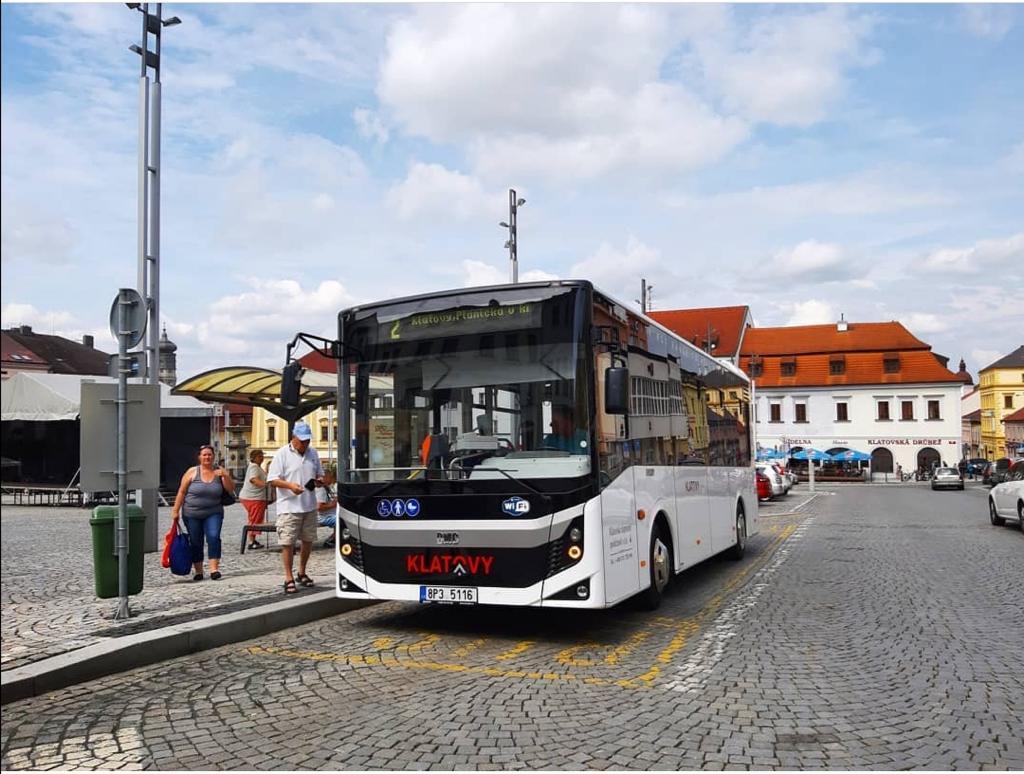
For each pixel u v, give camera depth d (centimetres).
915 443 7300
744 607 990
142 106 1459
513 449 790
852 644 792
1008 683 655
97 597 917
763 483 3666
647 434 938
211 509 1096
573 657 746
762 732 541
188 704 611
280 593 977
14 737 543
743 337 8212
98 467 836
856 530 2105
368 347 863
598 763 490
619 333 870
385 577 828
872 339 7656
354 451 856
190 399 2828
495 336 813
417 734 541
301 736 541
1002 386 11256
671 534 1013
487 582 784
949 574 1273
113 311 843
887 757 498
